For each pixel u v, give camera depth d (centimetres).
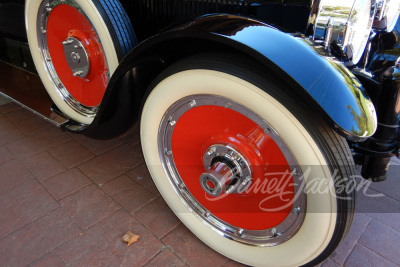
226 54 124
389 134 161
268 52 111
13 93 260
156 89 148
